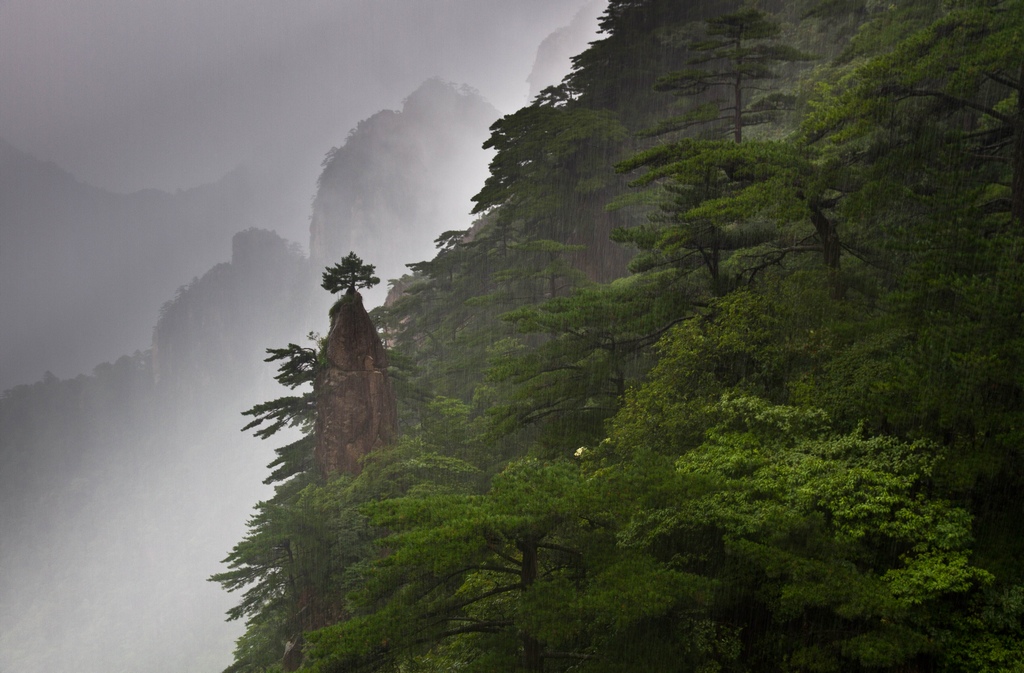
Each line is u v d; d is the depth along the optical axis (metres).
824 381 15.74
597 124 45.41
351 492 31.59
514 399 24.78
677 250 23.16
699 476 13.95
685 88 32.22
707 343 18.44
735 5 56.72
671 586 12.70
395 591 16.61
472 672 14.26
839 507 12.32
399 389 39.31
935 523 11.80
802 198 19.84
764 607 13.86
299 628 30.42
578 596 13.34
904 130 19.20
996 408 12.66
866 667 12.04
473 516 14.23
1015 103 19.97
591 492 14.21
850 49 30.38
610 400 23.97
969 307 13.75
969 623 11.25
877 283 20.48
